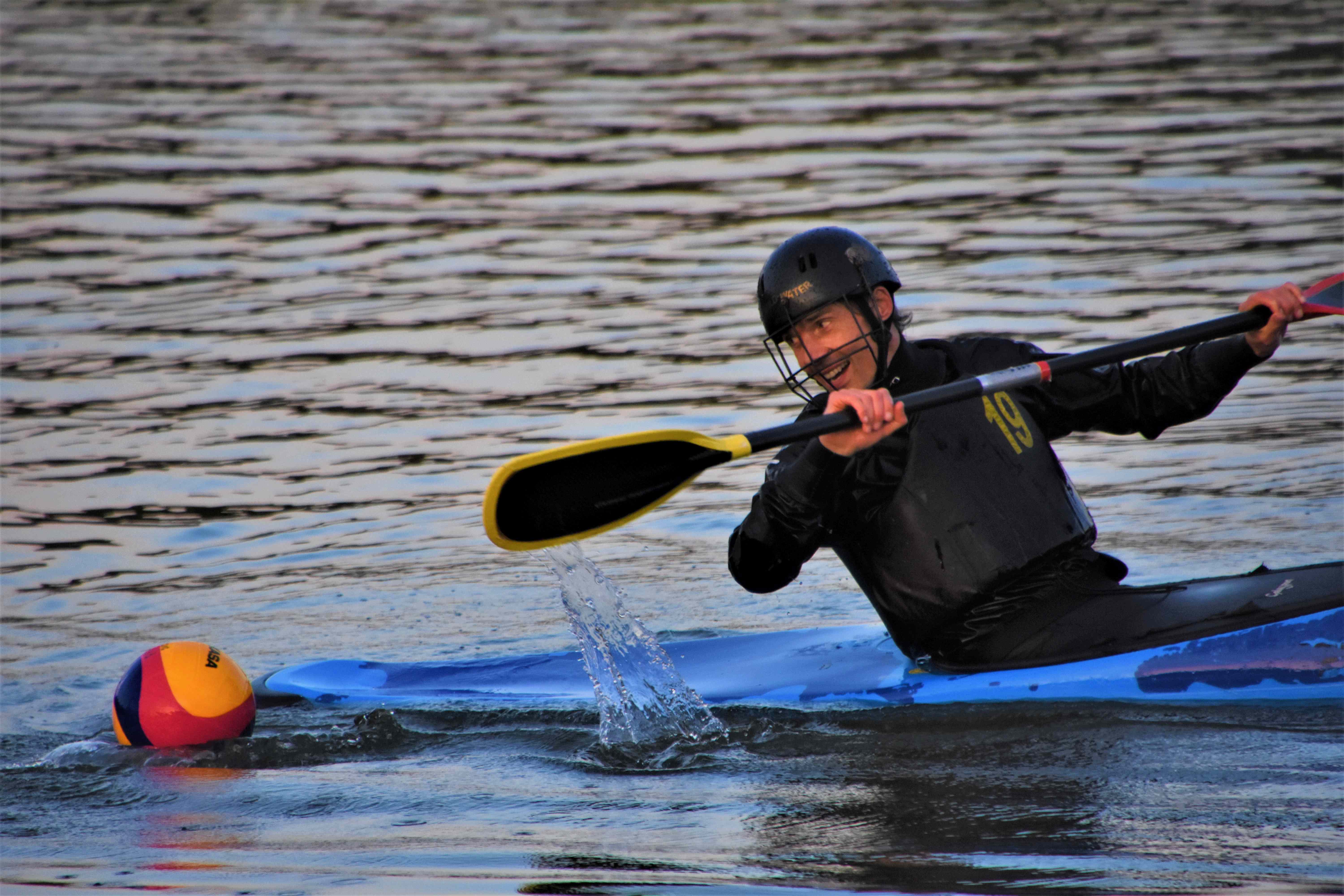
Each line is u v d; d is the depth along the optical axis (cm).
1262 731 1220
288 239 4041
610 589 1548
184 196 4506
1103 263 3406
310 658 1666
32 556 2039
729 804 1117
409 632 1753
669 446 1259
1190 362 1425
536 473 1249
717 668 1559
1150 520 1980
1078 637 1395
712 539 2084
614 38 7169
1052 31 6794
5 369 2991
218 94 6009
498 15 7994
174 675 1371
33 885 978
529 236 4000
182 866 1014
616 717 1395
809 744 1293
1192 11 7150
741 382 2745
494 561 2008
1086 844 961
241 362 3011
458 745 1359
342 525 2145
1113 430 1474
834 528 1416
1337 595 1391
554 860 993
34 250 3953
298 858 1023
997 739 1253
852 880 922
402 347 3095
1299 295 1380
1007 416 1413
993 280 3316
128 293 3556
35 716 1474
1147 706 1306
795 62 6359
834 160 4662
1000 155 4603
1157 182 4166
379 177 4697
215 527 2145
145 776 1266
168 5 8444
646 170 4672
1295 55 5909
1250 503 2016
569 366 2914
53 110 5744
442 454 2431
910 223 3884
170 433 2583
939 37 6831
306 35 7456
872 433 1238
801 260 1366
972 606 1398
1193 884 877
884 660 1516
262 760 1321
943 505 1390
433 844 1043
